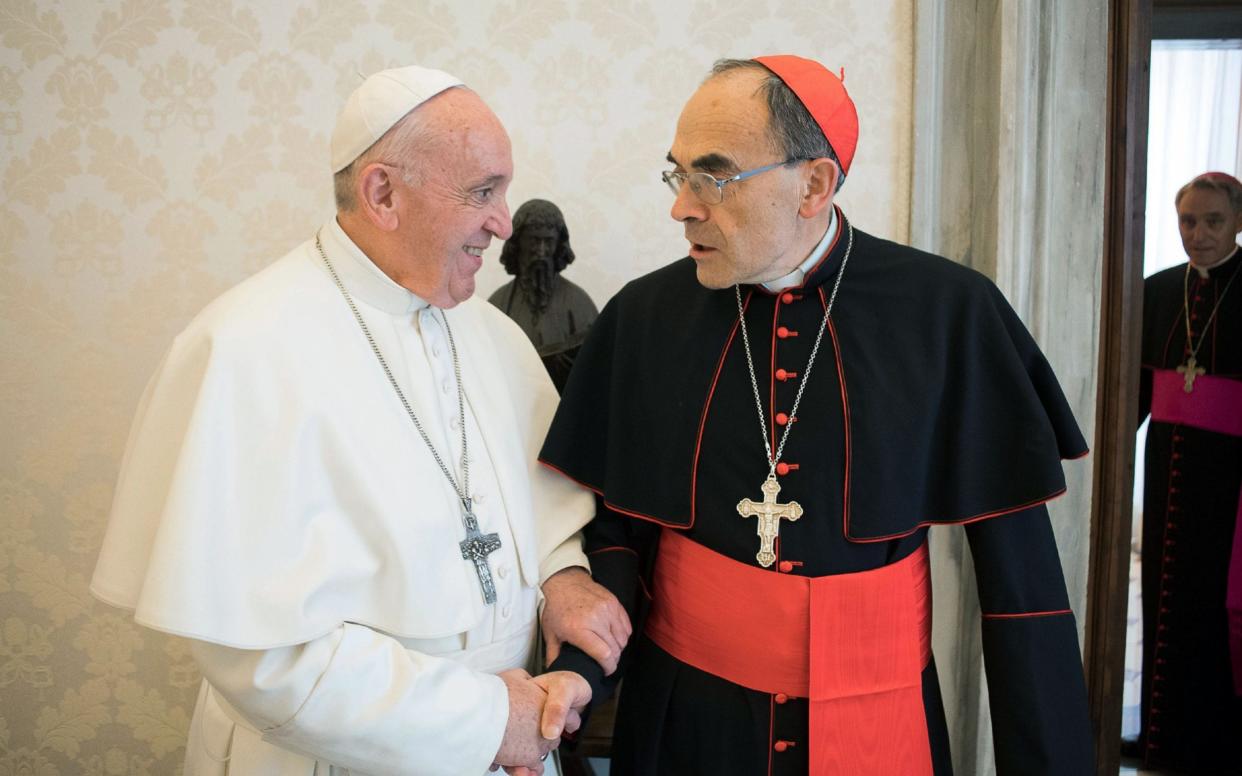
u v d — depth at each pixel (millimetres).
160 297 2371
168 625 1312
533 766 1497
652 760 1661
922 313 1624
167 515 1350
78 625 2455
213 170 2342
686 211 1507
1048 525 1645
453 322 1724
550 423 1872
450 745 1399
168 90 2316
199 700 1697
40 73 2301
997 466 1601
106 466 2412
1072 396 2336
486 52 2340
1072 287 2299
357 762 1396
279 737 1401
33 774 2510
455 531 1531
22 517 2422
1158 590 2473
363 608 1462
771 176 1458
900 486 1566
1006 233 2248
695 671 1629
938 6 2285
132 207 2344
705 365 1682
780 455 1591
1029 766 1549
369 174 1450
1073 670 1582
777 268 1595
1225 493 2406
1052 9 2203
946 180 2348
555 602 1671
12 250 2342
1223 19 2238
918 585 1631
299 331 1486
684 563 1648
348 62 2328
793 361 1627
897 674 1565
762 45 2354
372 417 1500
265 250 2371
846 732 1534
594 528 1856
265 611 1361
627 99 2361
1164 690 2523
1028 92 2207
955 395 1613
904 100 2365
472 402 1651
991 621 1604
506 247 2117
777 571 1564
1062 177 2260
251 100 2328
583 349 1865
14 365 2375
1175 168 2305
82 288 2359
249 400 1423
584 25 2338
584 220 2395
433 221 1458
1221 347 2354
